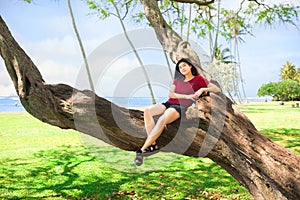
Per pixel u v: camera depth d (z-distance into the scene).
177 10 7.04
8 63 3.02
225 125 2.85
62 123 2.91
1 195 5.54
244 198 5.18
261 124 15.98
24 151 9.81
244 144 2.81
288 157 2.76
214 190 5.67
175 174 6.85
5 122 18.95
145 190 5.76
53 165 7.88
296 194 2.64
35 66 3.05
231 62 23.72
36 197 5.44
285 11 7.73
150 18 3.96
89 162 8.12
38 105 2.92
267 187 2.75
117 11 7.57
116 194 5.54
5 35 3.01
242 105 37.12
